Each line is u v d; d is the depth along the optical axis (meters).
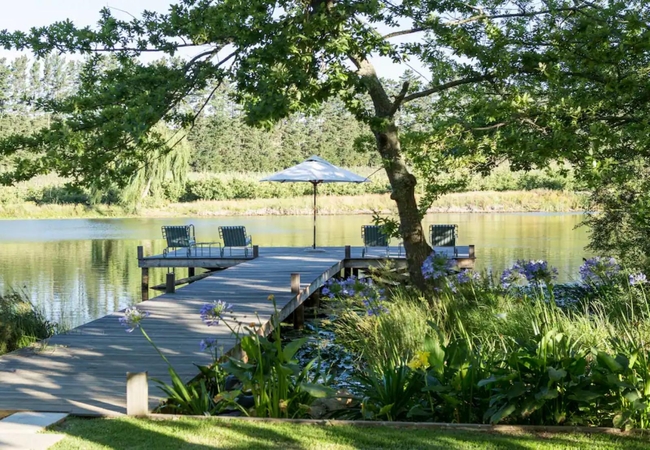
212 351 6.78
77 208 40.94
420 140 7.60
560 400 4.71
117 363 6.39
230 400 4.94
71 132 6.37
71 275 17.69
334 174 17.58
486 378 4.91
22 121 63.19
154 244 24.95
